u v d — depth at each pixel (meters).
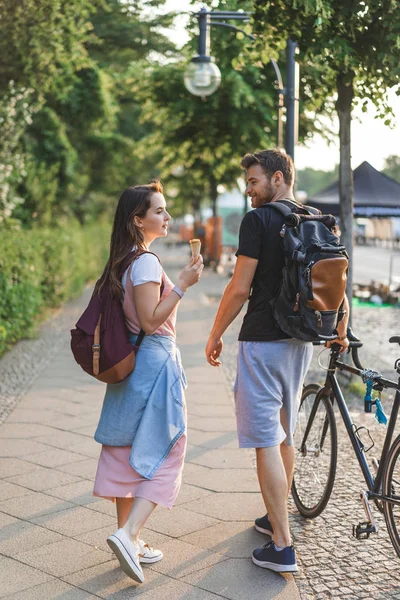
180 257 42.38
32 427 7.11
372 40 7.41
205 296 20.72
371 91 8.25
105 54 19.16
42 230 17.44
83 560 4.20
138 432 3.90
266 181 4.23
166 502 3.89
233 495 5.29
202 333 13.96
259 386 4.09
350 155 8.94
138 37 18.38
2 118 15.08
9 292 11.41
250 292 4.18
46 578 3.98
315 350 12.33
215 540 4.49
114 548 3.75
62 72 13.27
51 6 10.76
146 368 3.92
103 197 33.88
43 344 12.45
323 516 4.91
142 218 3.99
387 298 21.12
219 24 11.09
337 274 3.84
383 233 36.12
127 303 3.91
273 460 4.07
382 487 4.16
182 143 17.53
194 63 11.20
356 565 4.16
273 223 4.04
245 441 4.12
